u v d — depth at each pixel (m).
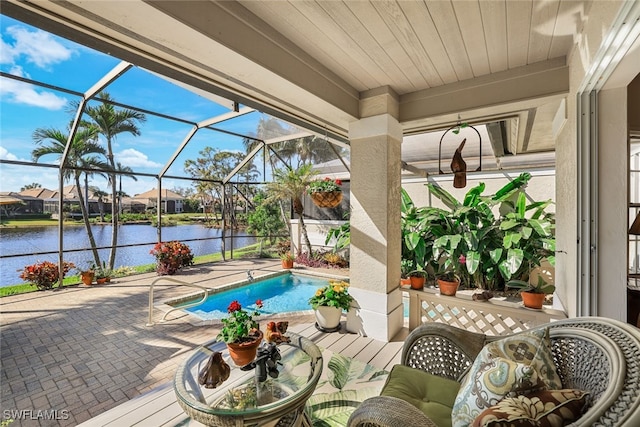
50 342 3.16
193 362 1.73
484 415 0.87
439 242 4.82
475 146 5.20
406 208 5.68
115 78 3.90
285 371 1.67
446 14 1.77
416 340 1.74
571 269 2.16
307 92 2.27
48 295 5.04
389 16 1.80
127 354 2.88
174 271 6.84
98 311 4.20
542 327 1.29
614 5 1.28
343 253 7.65
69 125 5.99
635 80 2.31
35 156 5.98
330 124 3.16
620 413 0.71
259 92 2.27
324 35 2.01
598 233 1.83
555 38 2.01
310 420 1.77
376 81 2.73
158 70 1.92
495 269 4.68
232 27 1.69
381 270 2.92
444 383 1.47
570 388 1.04
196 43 1.62
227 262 8.12
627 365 0.85
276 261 8.27
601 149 1.81
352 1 1.66
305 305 5.29
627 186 1.78
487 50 2.18
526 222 4.64
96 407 2.09
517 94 2.44
